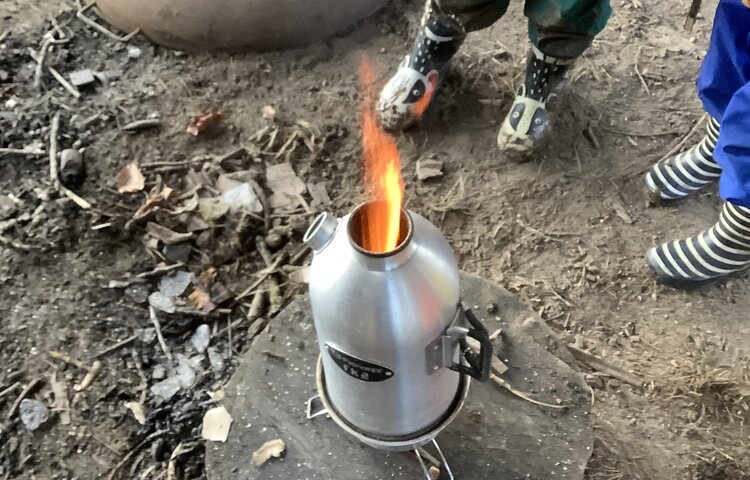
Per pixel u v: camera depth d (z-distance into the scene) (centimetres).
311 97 183
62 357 139
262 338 127
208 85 184
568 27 147
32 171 164
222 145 173
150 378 138
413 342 89
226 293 148
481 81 187
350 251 87
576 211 165
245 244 156
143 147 171
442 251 92
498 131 178
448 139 176
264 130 175
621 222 164
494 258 157
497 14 155
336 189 167
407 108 170
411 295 87
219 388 137
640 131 179
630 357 144
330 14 186
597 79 189
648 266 156
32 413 133
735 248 141
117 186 164
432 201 165
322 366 113
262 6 179
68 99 178
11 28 191
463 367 97
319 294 90
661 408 137
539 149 174
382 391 96
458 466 115
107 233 155
